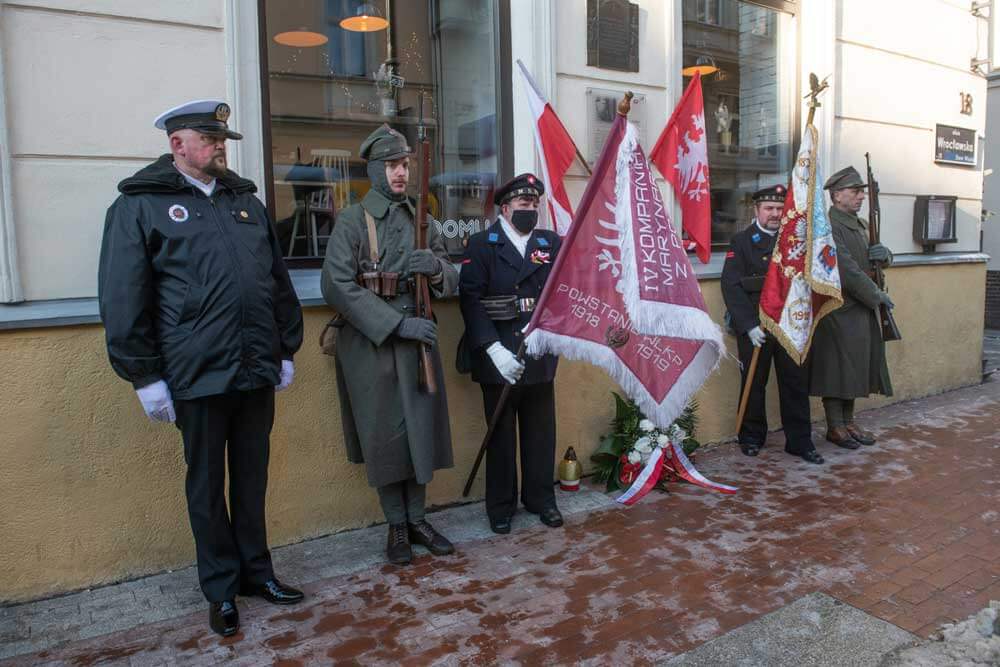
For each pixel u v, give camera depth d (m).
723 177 5.45
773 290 4.49
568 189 4.42
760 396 4.92
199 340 2.65
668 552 3.47
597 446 4.55
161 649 2.71
